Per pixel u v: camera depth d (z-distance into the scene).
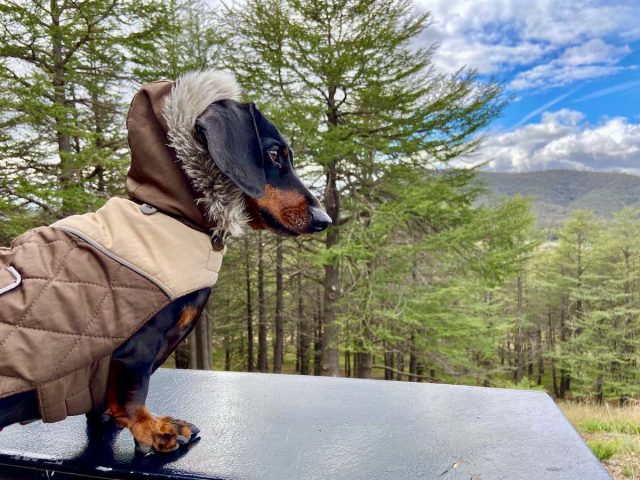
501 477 0.49
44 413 0.43
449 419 0.64
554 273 8.46
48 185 2.35
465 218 3.45
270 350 8.96
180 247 0.46
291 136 2.98
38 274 0.43
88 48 2.68
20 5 2.39
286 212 0.51
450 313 3.45
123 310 0.43
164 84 0.49
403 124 3.17
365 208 3.36
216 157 0.44
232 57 3.23
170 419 0.55
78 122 2.76
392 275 3.38
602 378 7.31
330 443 0.57
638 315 7.40
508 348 8.90
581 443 0.57
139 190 0.48
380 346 3.64
